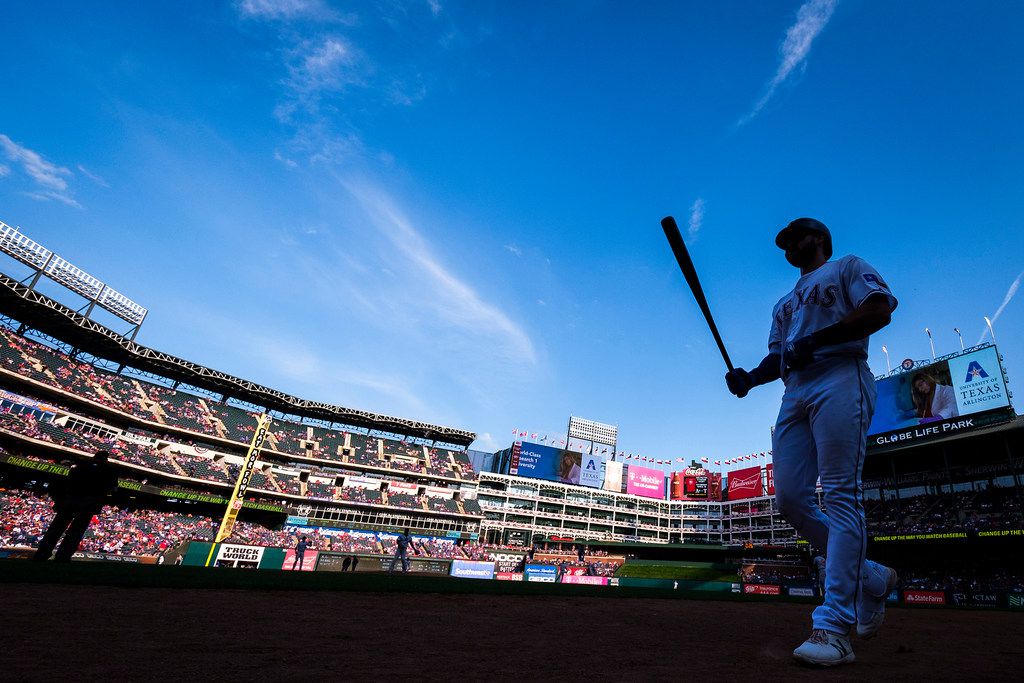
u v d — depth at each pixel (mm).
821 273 3553
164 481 45469
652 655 2965
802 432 3494
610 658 2793
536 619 4387
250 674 1998
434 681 2055
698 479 86812
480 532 70000
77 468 8031
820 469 3215
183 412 54906
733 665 2740
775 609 7289
